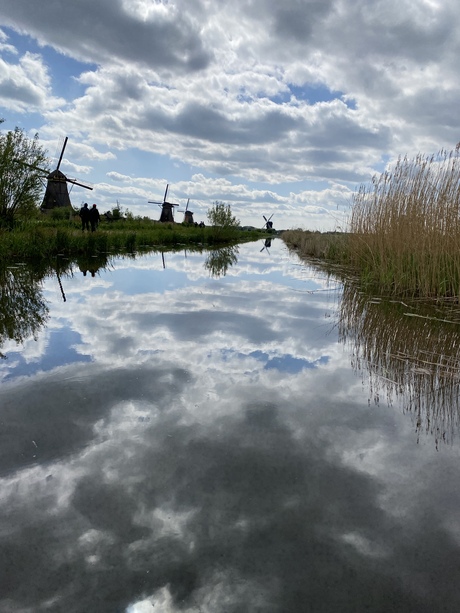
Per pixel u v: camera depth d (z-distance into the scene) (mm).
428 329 4156
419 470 1660
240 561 1178
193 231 27859
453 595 1078
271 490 1501
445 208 6098
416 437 1938
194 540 1254
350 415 2156
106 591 1070
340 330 4023
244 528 1309
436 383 2668
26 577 1109
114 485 1507
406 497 1481
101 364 2826
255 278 8070
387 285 6820
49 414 2057
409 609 1034
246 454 1738
